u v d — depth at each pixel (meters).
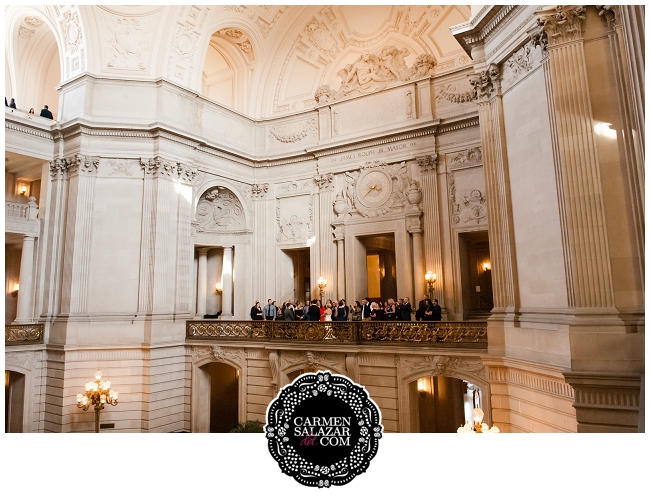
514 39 8.41
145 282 13.43
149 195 13.83
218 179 15.84
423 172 14.27
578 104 6.86
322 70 16.92
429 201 14.03
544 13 7.16
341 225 15.52
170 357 13.57
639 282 6.28
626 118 6.46
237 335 13.23
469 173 13.66
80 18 13.74
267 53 17.36
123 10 13.97
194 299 17.16
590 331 6.36
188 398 13.72
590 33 6.92
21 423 12.62
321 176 16.00
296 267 17.33
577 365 6.36
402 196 14.55
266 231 16.80
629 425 5.88
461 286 13.44
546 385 7.32
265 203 16.97
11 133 13.24
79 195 13.47
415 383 10.85
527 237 8.23
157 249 13.56
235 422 16.28
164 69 14.36
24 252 13.73
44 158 13.96
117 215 13.66
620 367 6.15
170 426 13.29
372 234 15.02
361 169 15.37
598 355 6.27
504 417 8.41
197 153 15.13
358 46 16.31
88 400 11.18
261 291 16.42
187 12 14.59
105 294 13.27
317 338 11.77
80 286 13.16
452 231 13.71
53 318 13.31
